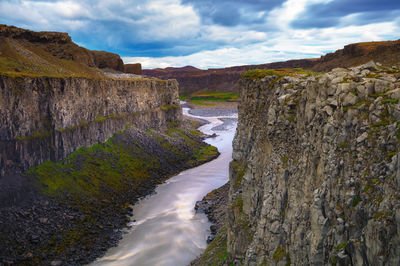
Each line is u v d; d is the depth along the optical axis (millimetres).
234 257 37500
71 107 91750
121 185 89938
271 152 32531
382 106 18656
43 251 55281
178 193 86625
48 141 81250
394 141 16828
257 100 43594
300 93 29984
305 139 25484
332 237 19453
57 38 159375
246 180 38062
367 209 16906
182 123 177625
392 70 24359
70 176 81812
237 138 49938
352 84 21375
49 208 67188
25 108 74375
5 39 118938
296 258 23266
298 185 25219
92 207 73875
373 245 15820
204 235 60375
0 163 66875
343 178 19469
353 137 19750
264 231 28984
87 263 53188
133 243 59500
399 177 15297
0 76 68562
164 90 165375
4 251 52531
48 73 112062
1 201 62281
